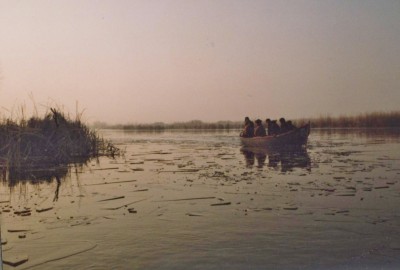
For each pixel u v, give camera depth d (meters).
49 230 5.66
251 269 4.23
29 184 9.33
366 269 4.12
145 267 4.33
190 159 13.61
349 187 8.33
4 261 4.57
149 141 22.36
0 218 6.32
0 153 11.97
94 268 4.35
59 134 14.10
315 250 4.76
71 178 10.01
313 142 18.97
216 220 6.04
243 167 11.50
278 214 6.34
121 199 7.59
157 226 5.75
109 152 15.60
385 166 11.16
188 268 4.29
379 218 6.03
